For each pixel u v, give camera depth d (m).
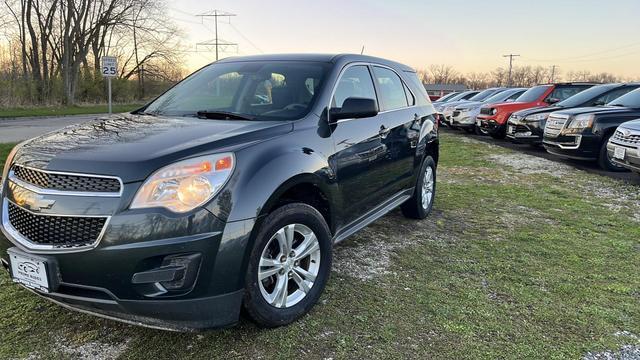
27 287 2.41
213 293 2.36
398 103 4.60
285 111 3.26
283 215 2.69
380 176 3.98
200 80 3.98
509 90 15.94
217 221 2.33
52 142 2.65
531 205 6.04
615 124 8.45
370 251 4.17
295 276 2.90
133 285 2.22
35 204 2.33
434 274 3.69
